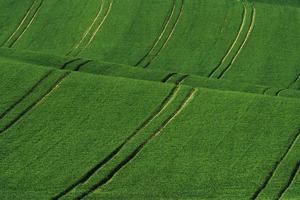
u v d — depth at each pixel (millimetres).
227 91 79188
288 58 105938
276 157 66875
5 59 85562
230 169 64875
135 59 104062
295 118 73500
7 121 71688
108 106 75062
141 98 76750
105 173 63750
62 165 64812
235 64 103625
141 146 68375
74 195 60000
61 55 95625
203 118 73188
